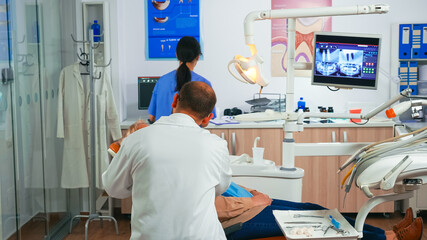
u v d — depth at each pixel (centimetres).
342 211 427
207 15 471
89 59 412
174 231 167
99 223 427
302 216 218
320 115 257
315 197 426
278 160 425
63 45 396
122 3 466
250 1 470
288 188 274
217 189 189
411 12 464
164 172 170
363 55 248
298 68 263
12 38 295
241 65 259
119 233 398
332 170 423
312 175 424
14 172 298
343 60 250
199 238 168
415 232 228
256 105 443
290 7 468
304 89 475
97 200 438
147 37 474
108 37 440
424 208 420
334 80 252
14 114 297
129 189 186
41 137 346
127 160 176
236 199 246
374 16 467
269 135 423
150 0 470
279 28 470
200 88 188
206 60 476
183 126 180
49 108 366
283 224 207
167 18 471
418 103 211
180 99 190
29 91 326
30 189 327
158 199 168
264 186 279
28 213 324
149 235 167
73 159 402
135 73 478
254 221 238
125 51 476
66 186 399
